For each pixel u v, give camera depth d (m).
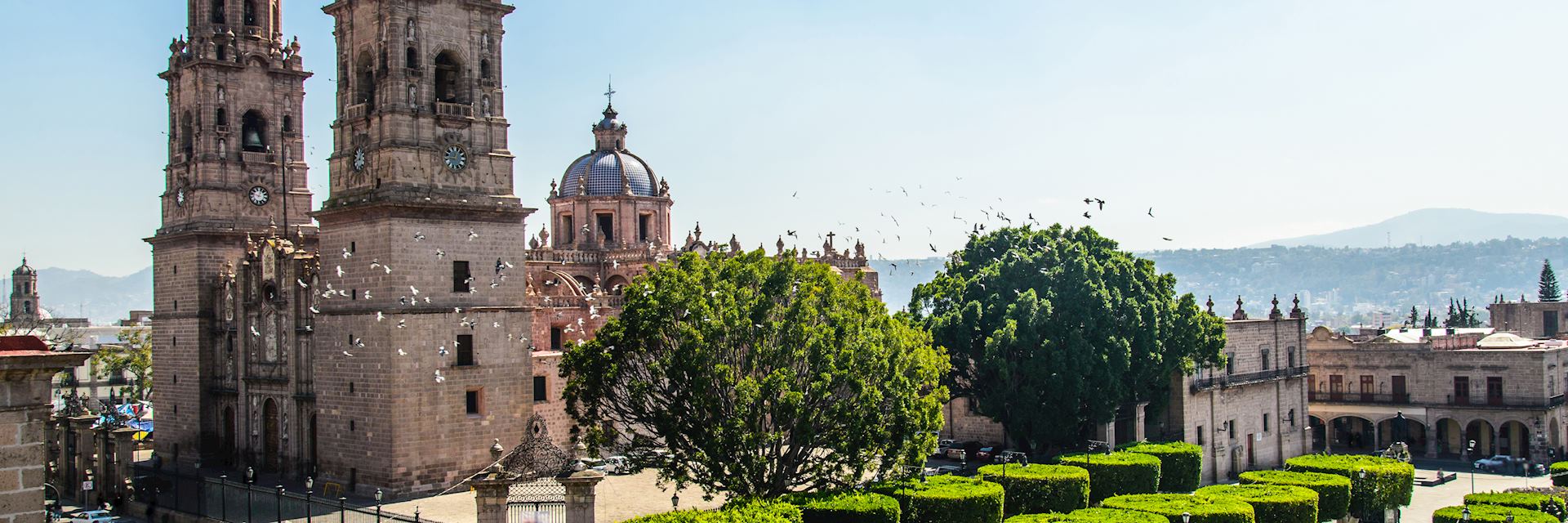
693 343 72.81
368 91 90.62
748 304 75.81
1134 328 102.56
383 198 85.06
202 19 105.44
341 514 70.50
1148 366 102.69
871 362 74.62
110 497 88.62
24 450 33.22
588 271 123.44
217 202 104.56
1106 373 99.38
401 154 85.88
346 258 88.12
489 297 89.50
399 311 84.25
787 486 75.50
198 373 103.94
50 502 89.00
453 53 90.00
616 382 76.88
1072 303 101.81
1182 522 72.75
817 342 74.06
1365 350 133.88
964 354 104.12
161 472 87.62
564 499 64.94
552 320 106.25
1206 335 108.12
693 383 72.62
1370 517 90.81
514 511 64.12
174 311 106.50
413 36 87.56
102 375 164.75
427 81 88.06
